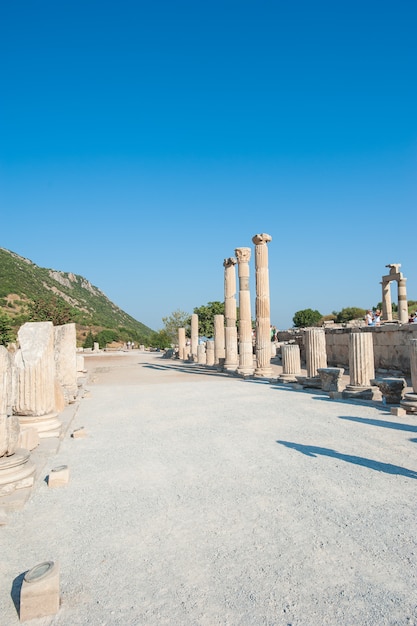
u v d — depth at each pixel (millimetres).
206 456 8188
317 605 3656
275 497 6020
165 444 9242
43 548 4777
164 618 3547
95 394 18094
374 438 9164
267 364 23156
